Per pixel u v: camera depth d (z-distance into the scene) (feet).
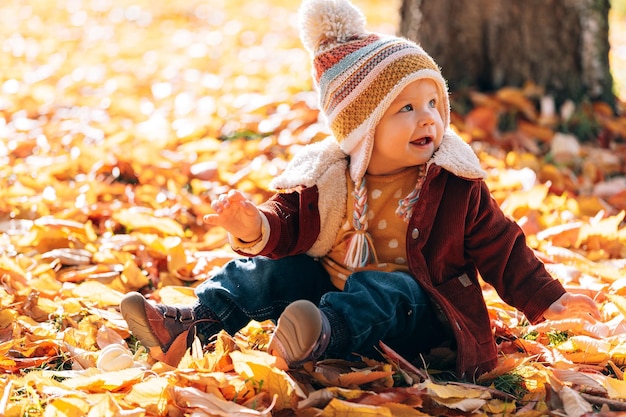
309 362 7.52
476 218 8.12
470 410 7.08
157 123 17.94
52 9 39.45
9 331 8.91
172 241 11.10
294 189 8.22
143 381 7.30
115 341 8.61
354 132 8.13
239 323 8.39
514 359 7.79
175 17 37.63
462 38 18.07
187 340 8.09
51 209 13.34
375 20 35.04
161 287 10.61
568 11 17.61
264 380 7.09
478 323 8.05
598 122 17.34
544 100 17.40
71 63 26.78
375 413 6.67
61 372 7.85
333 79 8.21
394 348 8.04
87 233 11.90
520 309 8.09
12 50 29.17
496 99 17.42
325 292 8.43
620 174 16.03
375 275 7.88
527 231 12.30
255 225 7.76
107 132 17.51
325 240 8.34
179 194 13.60
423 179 8.09
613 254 12.00
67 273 10.87
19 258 10.82
